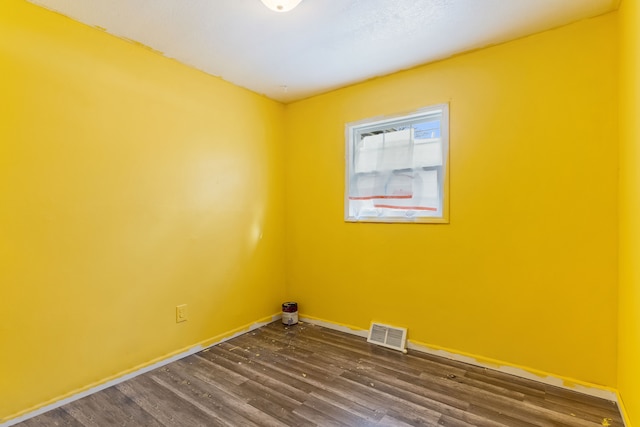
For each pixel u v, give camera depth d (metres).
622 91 1.75
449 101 2.40
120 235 2.12
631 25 1.54
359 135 2.92
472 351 2.34
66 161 1.89
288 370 2.26
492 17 1.91
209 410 1.82
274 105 3.24
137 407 1.85
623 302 1.73
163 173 2.35
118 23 1.95
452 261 2.42
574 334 2.00
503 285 2.22
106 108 2.05
